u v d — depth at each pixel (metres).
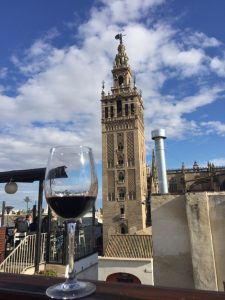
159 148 11.40
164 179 11.02
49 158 1.99
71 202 1.84
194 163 89.75
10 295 1.60
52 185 1.90
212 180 83.44
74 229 1.86
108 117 81.06
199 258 8.46
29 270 9.95
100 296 1.49
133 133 78.00
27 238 10.77
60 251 11.27
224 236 8.49
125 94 81.12
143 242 22.62
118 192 74.06
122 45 88.94
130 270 19.02
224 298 1.44
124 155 76.75
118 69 85.56
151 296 1.49
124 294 1.52
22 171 10.87
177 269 8.91
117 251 22.08
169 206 9.46
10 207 19.44
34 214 14.73
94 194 1.97
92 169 2.00
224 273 8.27
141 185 74.06
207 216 8.68
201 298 1.45
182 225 9.20
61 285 1.62
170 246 9.14
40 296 1.52
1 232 10.41
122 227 71.56
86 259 15.98
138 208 71.69
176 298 1.45
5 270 9.57
